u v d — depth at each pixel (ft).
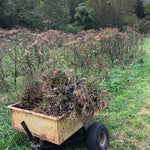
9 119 12.32
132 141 10.23
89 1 84.17
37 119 8.00
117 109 13.85
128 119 12.38
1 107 13.84
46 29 47.16
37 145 7.95
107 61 23.85
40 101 9.56
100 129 8.95
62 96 8.55
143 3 102.37
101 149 8.97
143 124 11.72
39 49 20.27
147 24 37.96
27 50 16.98
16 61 17.66
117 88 17.33
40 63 18.43
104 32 29.43
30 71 16.56
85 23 73.05
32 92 9.85
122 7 82.28
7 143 10.07
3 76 16.69
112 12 79.97
